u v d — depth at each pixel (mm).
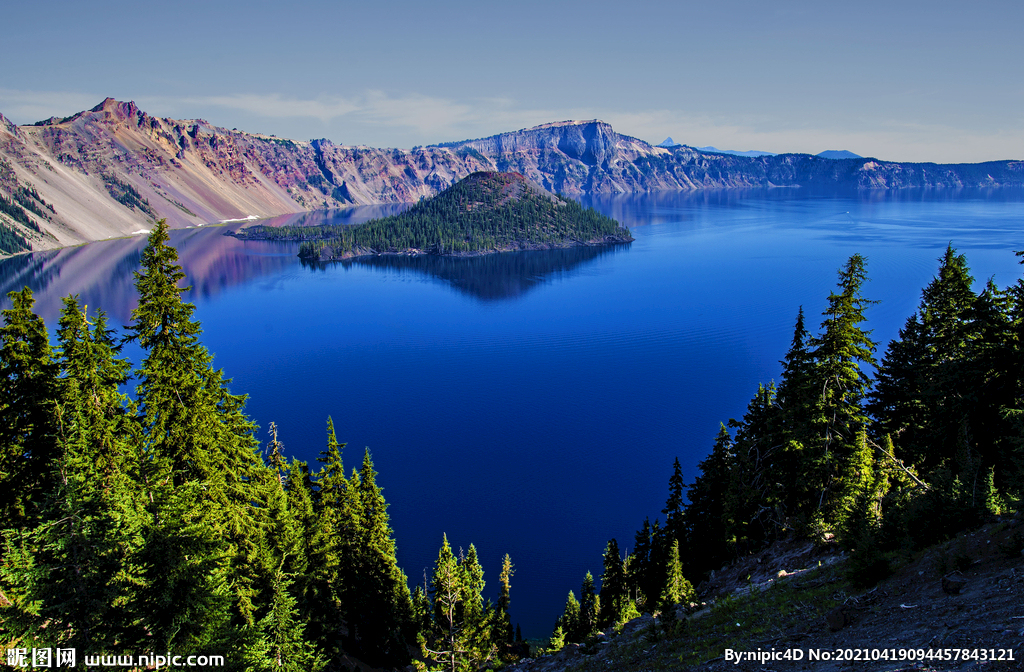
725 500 42156
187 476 27438
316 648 34750
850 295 34812
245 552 29453
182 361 27547
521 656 55625
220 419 29297
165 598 18094
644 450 116125
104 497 18500
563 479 104500
